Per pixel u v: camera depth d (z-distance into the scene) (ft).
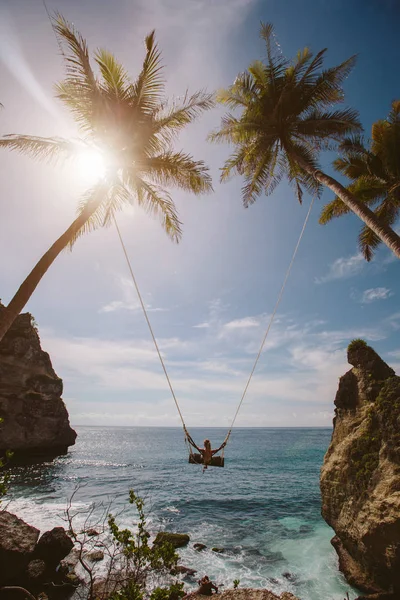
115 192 43.52
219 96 51.37
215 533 64.18
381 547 35.88
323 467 50.24
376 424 43.65
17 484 107.76
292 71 49.57
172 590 22.34
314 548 55.52
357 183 57.67
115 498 91.61
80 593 38.09
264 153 51.55
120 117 40.63
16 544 38.45
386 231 34.04
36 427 170.60
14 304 28.32
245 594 27.99
